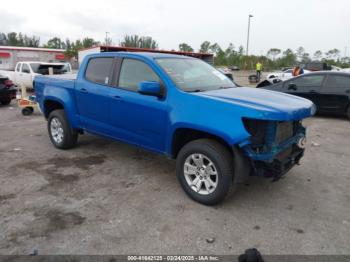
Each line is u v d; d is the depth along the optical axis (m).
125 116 4.71
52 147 6.31
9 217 3.62
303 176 4.96
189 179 4.09
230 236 3.32
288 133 4.12
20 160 5.52
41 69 16.97
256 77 26.06
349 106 9.52
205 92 4.13
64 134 5.91
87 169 5.12
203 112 3.78
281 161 3.81
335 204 4.04
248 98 3.91
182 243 3.19
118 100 4.74
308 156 5.97
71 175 4.87
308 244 3.20
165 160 5.59
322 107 9.91
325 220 3.65
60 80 5.88
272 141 3.65
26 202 3.99
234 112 3.56
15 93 12.31
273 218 3.68
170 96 4.13
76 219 3.60
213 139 3.91
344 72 9.82
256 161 3.71
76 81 5.53
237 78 33.59
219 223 3.55
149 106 4.32
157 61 4.48
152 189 4.41
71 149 6.15
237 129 3.50
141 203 4.00
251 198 4.17
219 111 3.66
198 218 3.65
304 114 3.88
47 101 6.23
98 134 5.34
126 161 5.52
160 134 4.29
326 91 9.76
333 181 4.79
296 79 10.44
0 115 10.25
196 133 4.07
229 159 3.73
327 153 6.19
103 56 5.19
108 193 4.27
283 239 3.28
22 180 4.66
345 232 3.41
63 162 5.44
